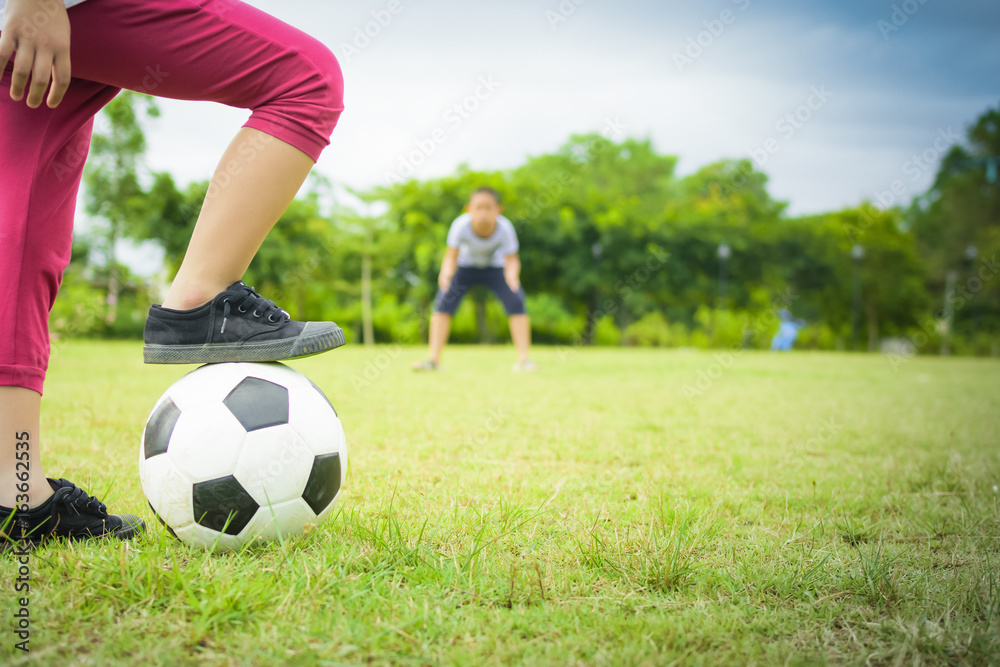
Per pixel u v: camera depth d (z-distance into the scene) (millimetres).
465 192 23375
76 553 1288
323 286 22047
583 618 1111
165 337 1372
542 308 25203
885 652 1011
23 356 1303
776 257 27109
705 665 961
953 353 25734
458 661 948
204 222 1349
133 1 1185
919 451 3002
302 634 1009
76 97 1302
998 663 985
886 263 27281
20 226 1275
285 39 1302
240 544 1360
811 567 1378
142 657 923
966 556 1504
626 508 1855
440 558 1354
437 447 2775
